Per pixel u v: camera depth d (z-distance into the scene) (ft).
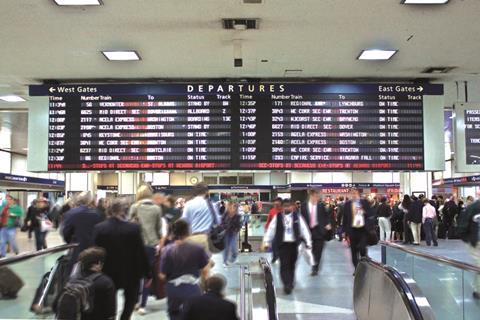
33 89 31.94
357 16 22.36
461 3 20.89
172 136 31.55
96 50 27.07
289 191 125.80
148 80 33.04
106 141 31.55
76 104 31.81
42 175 126.93
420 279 20.33
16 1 20.65
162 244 24.71
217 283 16.10
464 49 27.04
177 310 18.12
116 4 21.01
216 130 31.53
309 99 31.81
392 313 17.13
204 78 32.96
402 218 66.90
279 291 29.60
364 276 21.93
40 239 50.60
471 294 15.57
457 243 61.87
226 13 21.98
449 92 37.19
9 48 26.61
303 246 36.81
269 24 23.34
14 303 17.15
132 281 19.66
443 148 31.60
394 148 31.55
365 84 31.94
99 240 19.45
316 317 23.30
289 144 31.48
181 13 21.95
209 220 24.82
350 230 33.30
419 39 25.46
